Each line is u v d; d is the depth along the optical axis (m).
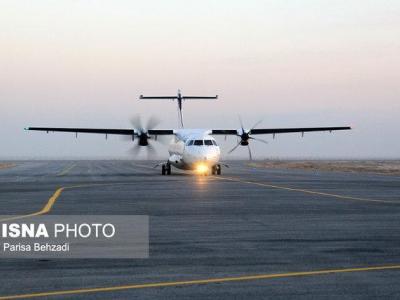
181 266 11.87
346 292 9.66
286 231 16.97
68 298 9.31
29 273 11.20
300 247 14.18
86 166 96.88
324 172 67.00
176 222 19.02
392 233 16.56
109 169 76.56
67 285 10.20
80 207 23.58
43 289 9.91
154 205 24.56
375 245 14.46
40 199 27.36
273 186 37.28
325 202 26.02
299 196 29.27
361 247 14.18
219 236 16.00
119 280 10.59
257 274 11.07
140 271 11.38
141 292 9.69
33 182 42.25
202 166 51.81
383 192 32.06
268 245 14.48
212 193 31.20
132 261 12.41
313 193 31.25
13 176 53.00
